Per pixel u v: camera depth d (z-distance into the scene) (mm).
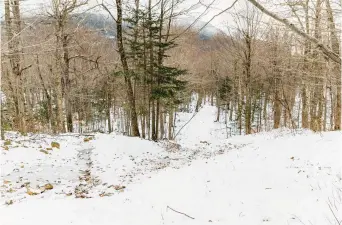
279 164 9656
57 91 19109
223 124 47000
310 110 21391
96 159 14141
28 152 13195
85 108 33656
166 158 16172
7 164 11727
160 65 19688
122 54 18594
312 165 8688
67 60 19625
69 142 16062
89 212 7008
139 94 24969
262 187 7691
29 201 8211
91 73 25172
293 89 25391
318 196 6188
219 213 6504
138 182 10602
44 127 23891
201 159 14273
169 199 7777
